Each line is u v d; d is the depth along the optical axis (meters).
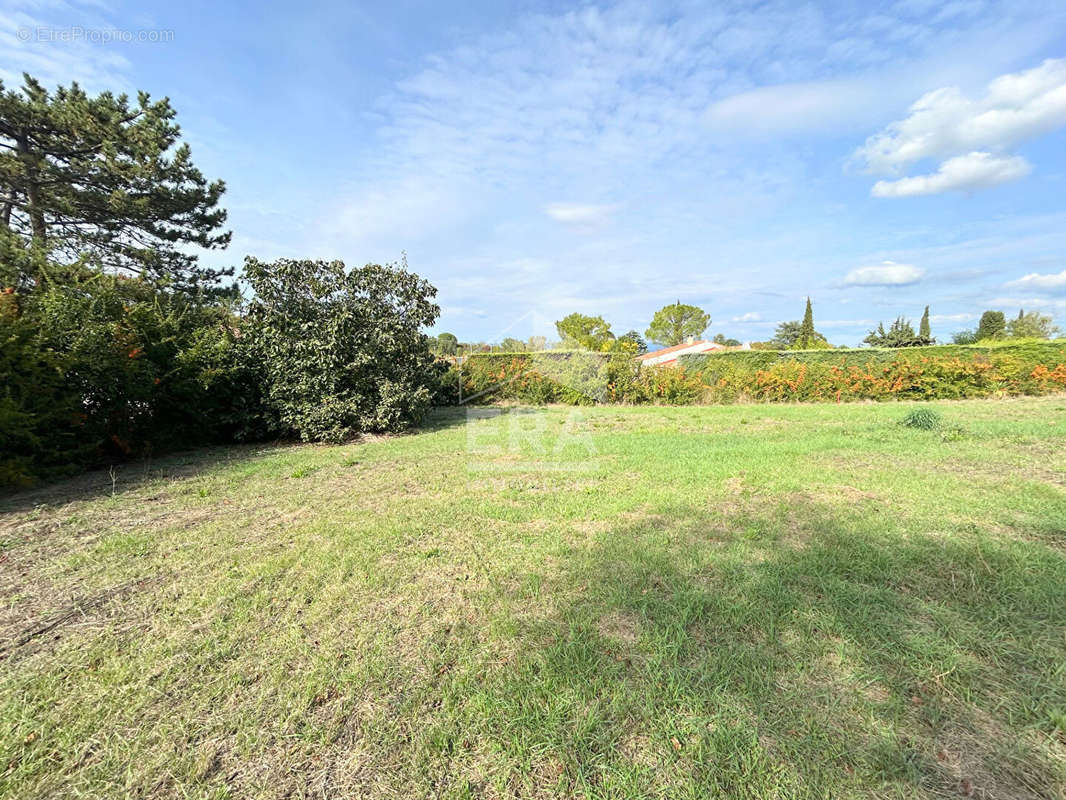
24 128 10.45
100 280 7.34
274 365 8.00
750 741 1.59
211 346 7.65
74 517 4.13
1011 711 1.73
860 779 1.46
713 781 1.46
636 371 14.09
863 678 1.91
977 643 2.11
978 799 1.40
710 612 2.39
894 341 39.03
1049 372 13.41
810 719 1.69
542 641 2.20
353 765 1.56
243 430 8.00
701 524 3.66
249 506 4.43
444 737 1.64
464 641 2.22
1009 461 5.50
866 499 4.21
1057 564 2.81
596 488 4.81
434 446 7.46
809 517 3.73
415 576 2.91
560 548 3.27
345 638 2.27
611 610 2.45
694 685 1.86
